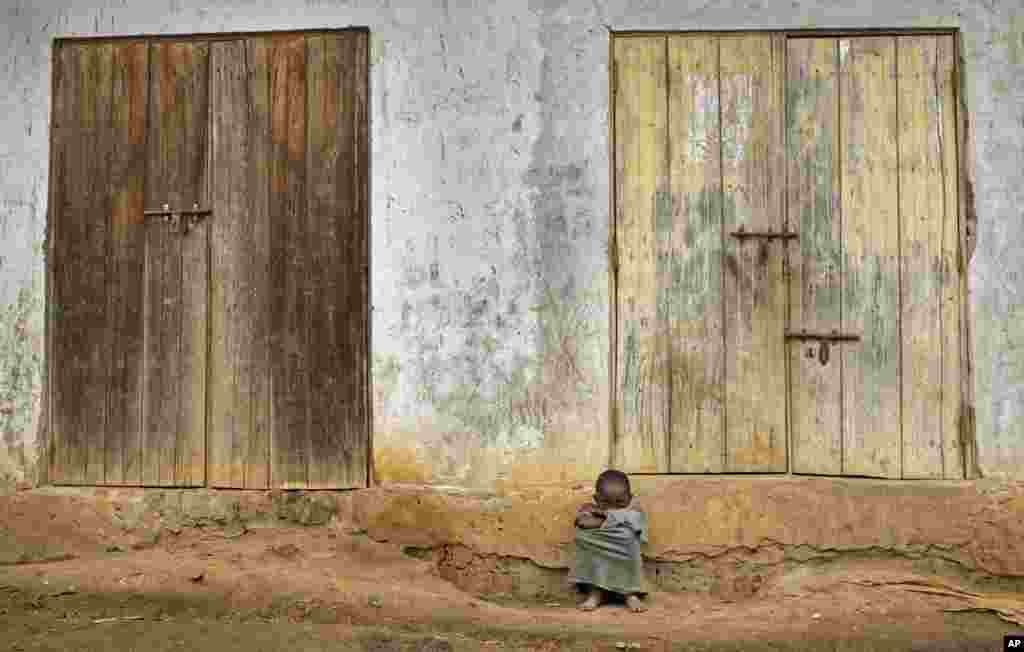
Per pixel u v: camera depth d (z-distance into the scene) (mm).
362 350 5320
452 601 4863
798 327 5223
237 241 5434
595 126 5250
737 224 5262
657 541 5078
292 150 5418
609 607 4973
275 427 5359
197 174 5480
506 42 5293
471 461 5215
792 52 5285
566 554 5102
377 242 5316
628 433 5223
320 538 5246
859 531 5031
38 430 5441
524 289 5234
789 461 5184
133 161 5516
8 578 5055
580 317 5203
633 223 5277
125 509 5359
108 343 5477
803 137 5266
